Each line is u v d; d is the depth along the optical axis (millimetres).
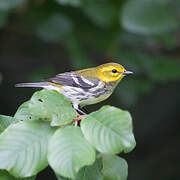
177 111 14602
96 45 12430
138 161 14305
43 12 12141
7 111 13430
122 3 11781
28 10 12078
